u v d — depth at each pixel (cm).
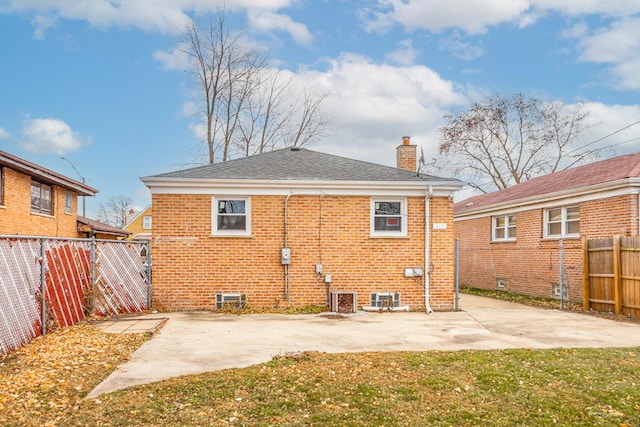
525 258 1677
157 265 1177
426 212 1222
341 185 1208
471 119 3356
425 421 441
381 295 1216
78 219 2314
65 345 734
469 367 616
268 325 952
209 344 763
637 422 433
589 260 1245
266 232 1202
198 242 1187
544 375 579
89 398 496
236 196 1208
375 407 474
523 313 1159
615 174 1298
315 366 622
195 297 1181
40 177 1769
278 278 1200
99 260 1070
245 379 562
